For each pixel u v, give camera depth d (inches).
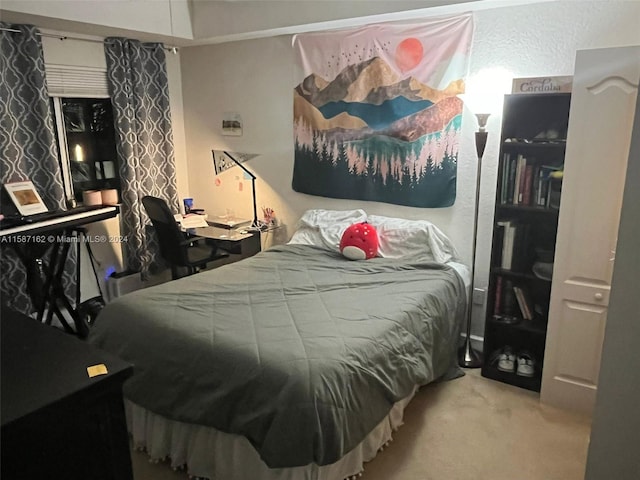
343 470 82.2
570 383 104.9
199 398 81.4
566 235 99.5
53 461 36.7
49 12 122.3
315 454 71.4
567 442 95.7
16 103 133.7
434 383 116.8
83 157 156.6
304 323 90.5
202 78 173.9
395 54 131.6
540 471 88.0
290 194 163.5
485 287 129.3
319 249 138.1
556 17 108.7
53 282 136.0
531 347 121.6
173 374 84.3
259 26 143.9
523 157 109.3
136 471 89.5
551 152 109.1
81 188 157.4
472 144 125.0
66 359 40.9
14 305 138.5
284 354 78.3
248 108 165.8
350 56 139.4
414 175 134.8
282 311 96.2
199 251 160.1
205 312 94.7
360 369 79.9
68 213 135.6
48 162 139.7
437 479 86.3
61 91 145.1
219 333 85.6
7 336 45.0
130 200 162.2
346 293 106.7
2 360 40.6
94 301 150.9
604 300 97.9
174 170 175.8
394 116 134.9
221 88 170.1
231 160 174.1
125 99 156.3
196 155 183.2
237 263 128.3
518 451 93.3
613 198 93.7
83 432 38.1
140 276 167.8
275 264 126.5
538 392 113.0
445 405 108.0
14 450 34.1
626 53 87.8
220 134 174.7
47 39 139.8
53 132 140.3
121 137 157.8
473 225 128.3
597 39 105.5
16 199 129.6
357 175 145.4
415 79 129.6
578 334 102.0
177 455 87.5
